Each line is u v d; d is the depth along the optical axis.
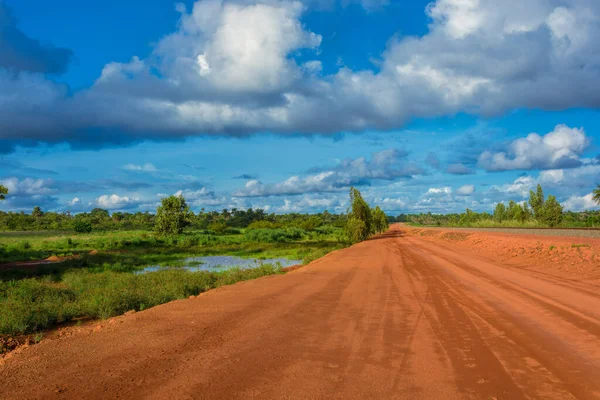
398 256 24.31
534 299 9.87
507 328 7.19
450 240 40.88
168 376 4.94
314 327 7.40
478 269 16.61
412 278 14.37
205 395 4.36
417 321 7.86
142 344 6.35
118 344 6.38
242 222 137.12
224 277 16.61
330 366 5.30
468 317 8.12
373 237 63.75
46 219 126.12
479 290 11.43
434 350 6.00
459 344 6.29
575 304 9.15
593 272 13.58
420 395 4.38
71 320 10.08
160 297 11.73
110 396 4.36
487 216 118.19
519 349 5.98
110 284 15.86
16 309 9.79
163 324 7.68
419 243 39.84
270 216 156.50
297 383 4.70
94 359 5.64
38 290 14.10
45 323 9.18
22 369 5.26
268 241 62.50
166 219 67.69
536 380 4.79
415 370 5.15
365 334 6.92
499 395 4.37
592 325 7.28
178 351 5.96
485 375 4.96
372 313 8.62
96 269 25.64
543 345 6.16
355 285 12.84
